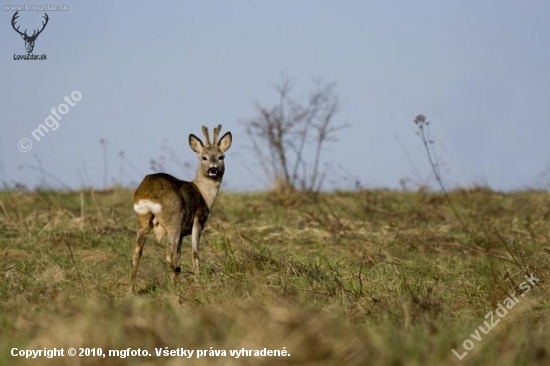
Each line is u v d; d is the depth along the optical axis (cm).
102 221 4181
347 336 1853
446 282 2933
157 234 3047
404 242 3709
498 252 3553
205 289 2597
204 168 3241
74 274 3053
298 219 4341
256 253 3073
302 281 2816
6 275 3011
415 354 1822
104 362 1812
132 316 2100
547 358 1833
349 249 3631
